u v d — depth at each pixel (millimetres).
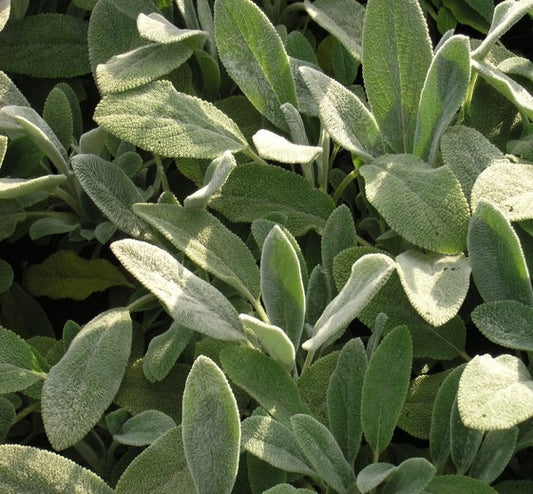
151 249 616
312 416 605
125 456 626
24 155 716
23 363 630
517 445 598
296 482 618
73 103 761
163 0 784
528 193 652
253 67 727
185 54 729
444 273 629
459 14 839
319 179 724
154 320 705
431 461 627
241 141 709
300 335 625
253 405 640
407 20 716
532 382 573
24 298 717
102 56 757
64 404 605
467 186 679
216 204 693
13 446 575
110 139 747
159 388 641
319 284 653
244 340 617
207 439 543
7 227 713
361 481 568
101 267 723
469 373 561
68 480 576
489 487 565
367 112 699
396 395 590
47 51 788
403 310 647
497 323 610
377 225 718
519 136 735
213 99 785
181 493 575
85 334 634
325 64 834
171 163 773
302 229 692
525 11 695
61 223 710
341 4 812
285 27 804
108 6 764
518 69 739
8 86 725
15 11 792
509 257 618
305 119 747
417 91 715
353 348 609
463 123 737
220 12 722
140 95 705
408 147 713
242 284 646
